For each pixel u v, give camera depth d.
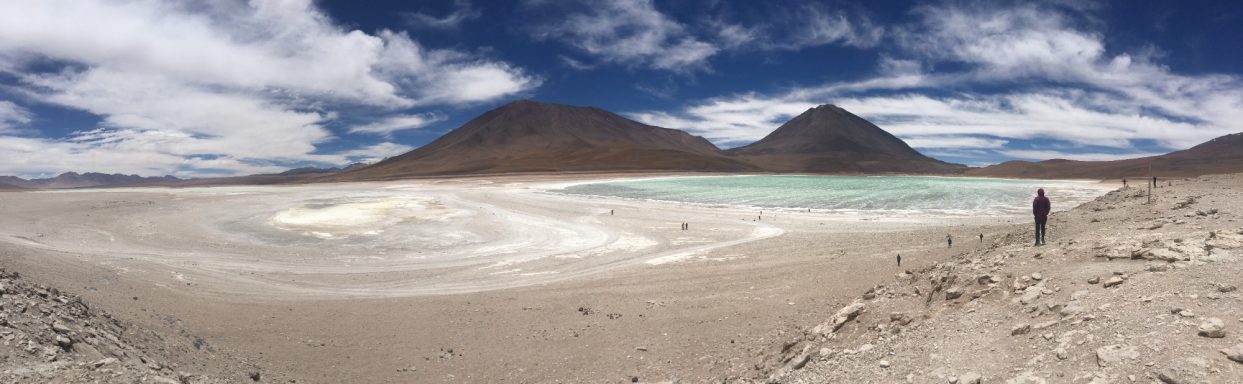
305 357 15.57
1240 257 9.67
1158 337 7.55
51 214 47.84
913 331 11.02
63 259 21.78
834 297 18.77
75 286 16.95
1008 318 10.01
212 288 22.31
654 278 25.14
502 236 40.06
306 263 30.27
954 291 12.53
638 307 20.47
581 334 17.66
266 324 18.25
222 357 14.31
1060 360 7.93
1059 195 72.50
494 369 15.06
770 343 15.22
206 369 12.76
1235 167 175.75
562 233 40.97
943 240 28.62
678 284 23.64
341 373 14.61
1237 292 8.22
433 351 16.39
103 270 21.27
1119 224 17.52
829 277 22.17
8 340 9.18
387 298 22.48
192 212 53.78
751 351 15.01
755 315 18.33
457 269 28.84
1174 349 7.19
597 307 20.64
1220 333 7.20
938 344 9.81
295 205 62.56
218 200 68.44
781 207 60.09
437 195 80.19
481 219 49.31
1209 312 7.85
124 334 12.88
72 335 10.56
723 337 16.61
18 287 12.16
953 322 10.65
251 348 15.85
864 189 92.81
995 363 8.53
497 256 32.62
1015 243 18.00
